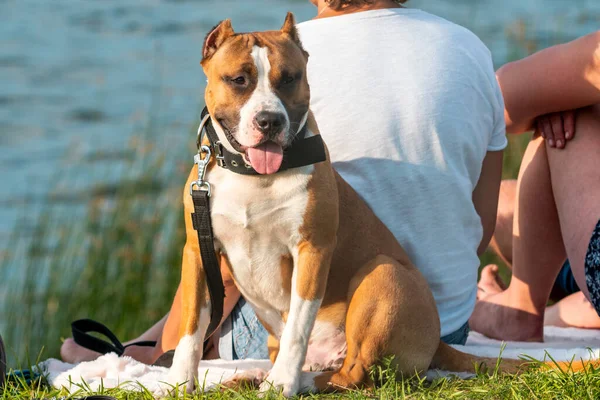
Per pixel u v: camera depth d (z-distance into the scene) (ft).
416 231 18.47
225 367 18.03
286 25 16.20
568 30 69.92
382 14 18.66
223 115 15.69
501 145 20.15
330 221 16.10
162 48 102.32
